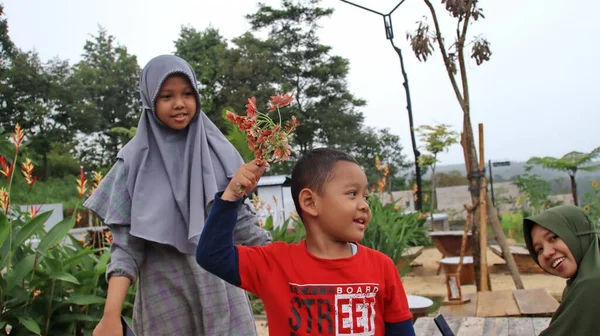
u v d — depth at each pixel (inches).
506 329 137.7
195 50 1419.8
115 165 86.4
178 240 84.5
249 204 92.4
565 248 85.7
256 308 229.6
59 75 1464.1
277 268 67.7
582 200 457.1
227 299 86.7
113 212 82.9
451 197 880.9
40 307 141.3
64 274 137.2
